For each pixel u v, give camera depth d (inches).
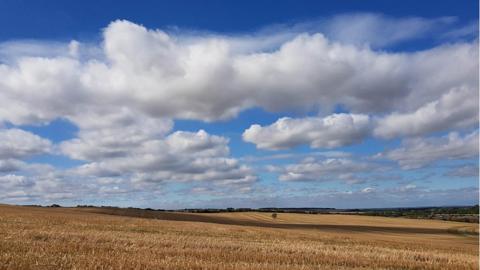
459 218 4658.0
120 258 736.3
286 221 3528.5
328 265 813.9
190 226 1877.5
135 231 1466.5
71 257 722.2
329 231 2447.1
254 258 842.2
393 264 872.9
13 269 620.7
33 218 1846.7
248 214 4471.0
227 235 1504.7
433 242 1899.6
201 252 880.3
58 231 1248.8
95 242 981.8
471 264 949.2
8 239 951.0
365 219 4055.1
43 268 637.9
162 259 752.3
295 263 816.9
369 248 1230.9
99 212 2992.1
